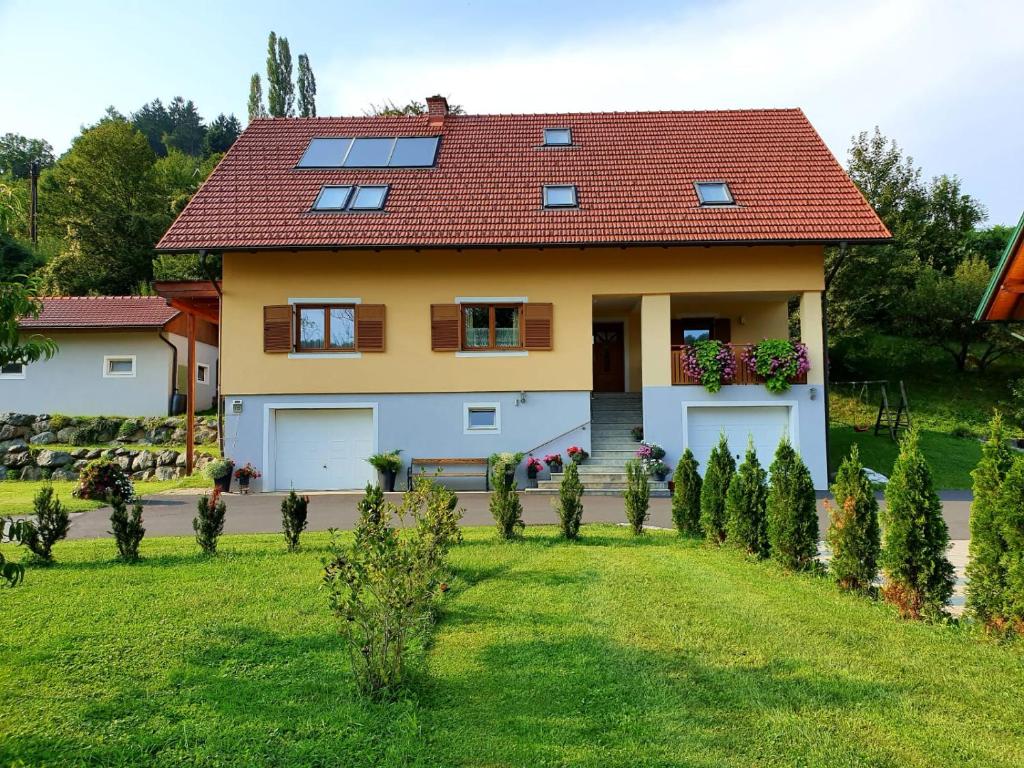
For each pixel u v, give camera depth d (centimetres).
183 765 327
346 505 1293
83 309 2186
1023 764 324
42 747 341
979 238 2991
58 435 1902
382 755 335
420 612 468
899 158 2755
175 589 626
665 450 1539
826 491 1507
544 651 467
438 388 1557
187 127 7262
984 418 2178
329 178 1709
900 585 555
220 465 1483
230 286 1555
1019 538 478
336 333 1577
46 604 579
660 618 539
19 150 4788
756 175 1692
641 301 1591
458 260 1570
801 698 393
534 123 1981
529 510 1226
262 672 434
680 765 322
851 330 2497
